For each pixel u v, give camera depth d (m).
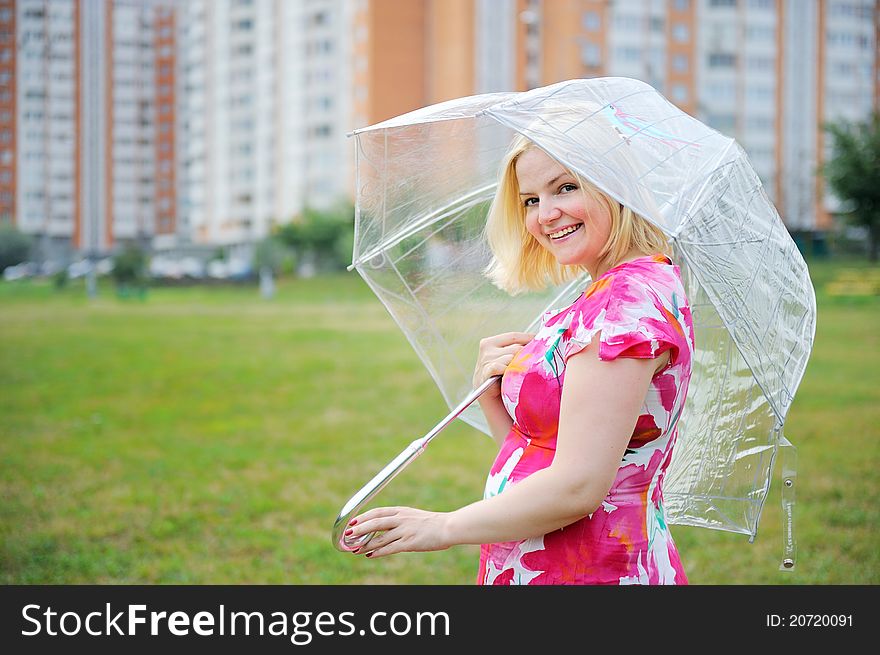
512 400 1.73
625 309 1.56
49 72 38.81
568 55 42.62
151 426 8.34
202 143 54.69
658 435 1.62
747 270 1.73
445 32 45.31
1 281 31.84
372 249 2.19
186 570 4.55
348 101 48.69
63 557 4.73
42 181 38.41
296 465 6.86
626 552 1.63
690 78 42.06
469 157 2.10
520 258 1.94
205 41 54.16
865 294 19.31
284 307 24.03
